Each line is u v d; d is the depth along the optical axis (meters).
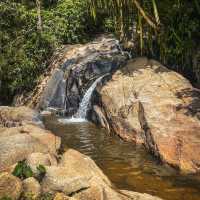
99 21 27.58
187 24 16.92
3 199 8.22
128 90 16.38
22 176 9.13
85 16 27.05
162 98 14.97
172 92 15.39
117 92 16.64
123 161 12.67
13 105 24.73
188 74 17.73
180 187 10.44
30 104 23.27
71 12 26.92
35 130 12.52
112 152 13.62
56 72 22.94
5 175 8.58
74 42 26.88
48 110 21.95
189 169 11.52
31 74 24.98
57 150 11.83
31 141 10.70
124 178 11.23
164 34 17.05
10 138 10.59
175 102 14.48
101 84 18.36
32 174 9.09
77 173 8.93
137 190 10.33
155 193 10.10
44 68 25.20
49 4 30.83
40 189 8.61
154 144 13.00
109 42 23.73
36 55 25.53
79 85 21.00
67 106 21.17
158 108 14.37
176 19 17.14
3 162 9.96
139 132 14.39
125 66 18.55
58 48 25.61
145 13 14.47
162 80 16.33
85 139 15.39
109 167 12.18
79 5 27.03
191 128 12.88
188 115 13.59
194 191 10.15
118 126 15.50
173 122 13.47
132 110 15.26
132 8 14.98
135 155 13.19
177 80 16.28
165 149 12.48
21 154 10.21
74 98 20.92
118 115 15.69
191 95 14.91
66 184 8.61
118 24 15.77
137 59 18.75
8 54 25.25
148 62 18.14
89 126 17.61
